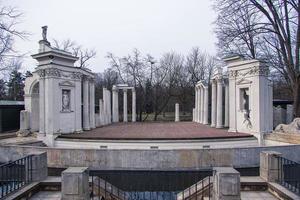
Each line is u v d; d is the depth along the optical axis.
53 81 27.09
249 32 31.28
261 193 11.22
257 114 25.78
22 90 69.12
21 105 35.56
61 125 27.89
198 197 12.06
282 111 38.69
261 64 25.94
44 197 10.75
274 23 28.81
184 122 49.03
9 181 11.24
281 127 24.84
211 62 69.94
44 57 27.19
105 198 12.43
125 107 51.38
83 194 9.45
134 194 15.71
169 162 16.98
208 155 17.14
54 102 27.06
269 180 11.55
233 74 29.19
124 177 16.19
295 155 18.61
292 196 9.61
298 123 23.95
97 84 71.25
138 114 63.09
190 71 69.31
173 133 27.61
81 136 25.52
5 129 33.94
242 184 11.54
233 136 24.25
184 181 15.52
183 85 67.38
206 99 42.28
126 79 63.38
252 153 17.67
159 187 15.78
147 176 15.95
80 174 9.41
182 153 17.02
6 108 34.19
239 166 17.41
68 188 9.38
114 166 17.25
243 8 32.91
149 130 31.70
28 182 11.41
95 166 17.42
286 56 28.75
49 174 17.92
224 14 32.97
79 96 30.41
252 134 25.91
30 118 30.95
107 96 45.66
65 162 17.80
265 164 11.80
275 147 18.16
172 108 74.56
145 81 63.62
